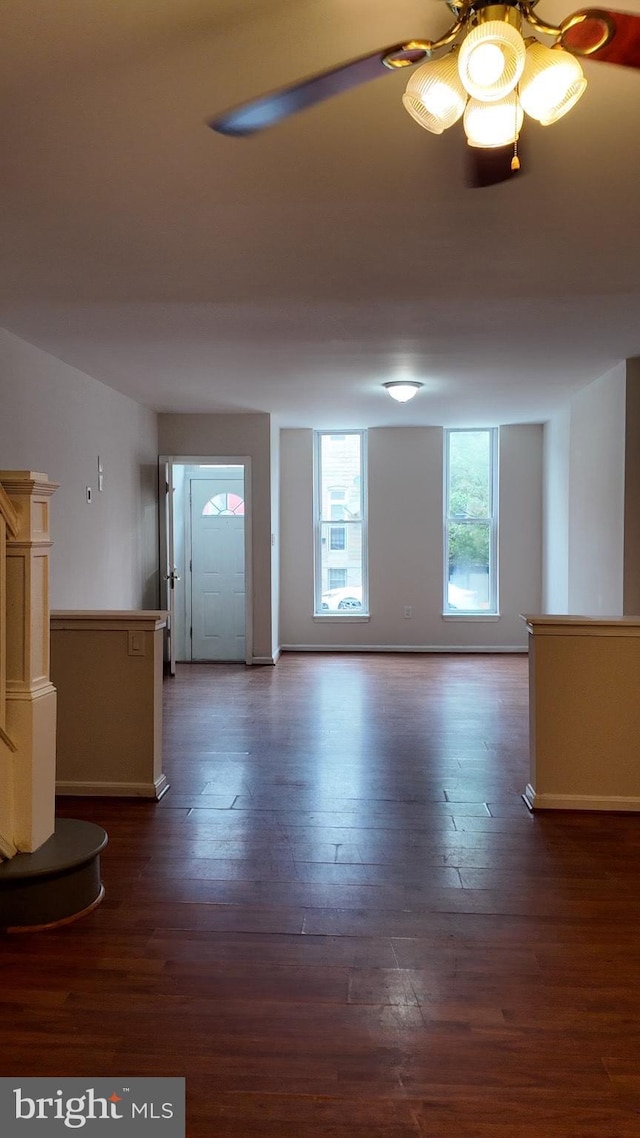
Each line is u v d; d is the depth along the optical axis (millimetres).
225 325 4242
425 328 4336
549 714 3646
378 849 3221
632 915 2676
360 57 1506
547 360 5164
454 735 5043
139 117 2135
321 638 8727
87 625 3832
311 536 8656
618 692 3617
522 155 2352
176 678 7129
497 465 8547
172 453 7582
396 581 8641
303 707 5883
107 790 3832
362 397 6648
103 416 5973
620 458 5273
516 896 2812
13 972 2311
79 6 1678
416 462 8562
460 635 8617
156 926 2586
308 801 3789
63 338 4508
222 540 8297
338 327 4305
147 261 3264
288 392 6387
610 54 1558
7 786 2631
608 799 3637
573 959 2395
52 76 1940
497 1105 1782
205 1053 1950
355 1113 1758
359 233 2965
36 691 2658
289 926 2590
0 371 4266
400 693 6418
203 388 6176
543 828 3451
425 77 1594
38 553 2664
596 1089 1833
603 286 3615
